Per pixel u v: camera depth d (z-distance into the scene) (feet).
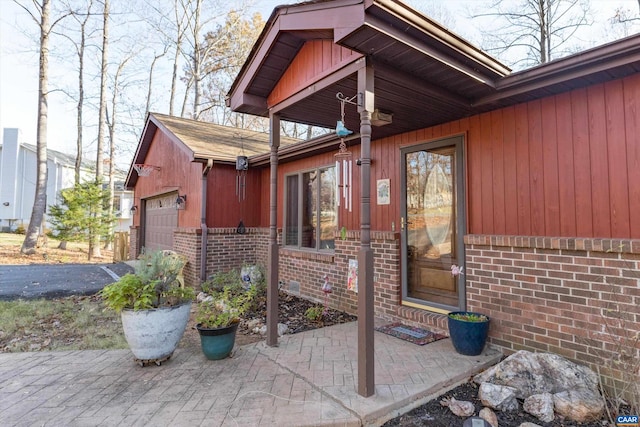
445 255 14.37
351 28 8.18
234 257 26.12
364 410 8.52
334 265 19.49
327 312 18.34
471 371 10.72
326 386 9.78
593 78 9.96
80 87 54.95
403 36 8.56
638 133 9.52
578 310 10.39
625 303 9.53
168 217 31.45
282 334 14.64
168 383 10.23
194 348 13.30
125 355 12.53
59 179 72.23
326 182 21.26
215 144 28.19
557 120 11.10
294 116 13.84
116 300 11.14
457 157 13.87
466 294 13.29
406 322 15.20
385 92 10.86
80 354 12.65
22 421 8.32
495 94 11.59
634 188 9.56
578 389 9.18
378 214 17.22
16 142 73.00
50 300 20.86
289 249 23.61
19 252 42.34
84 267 33.06
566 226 10.82
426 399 9.49
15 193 72.49
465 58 9.84
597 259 10.07
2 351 13.16
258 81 12.91
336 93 11.28
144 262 12.40
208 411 8.70
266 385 10.02
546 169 11.32
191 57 60.85
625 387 8.98
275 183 13.50
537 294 11.28
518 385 9.58
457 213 13.85
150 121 33.32
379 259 16.76
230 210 26.32
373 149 17.57
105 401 9.23
